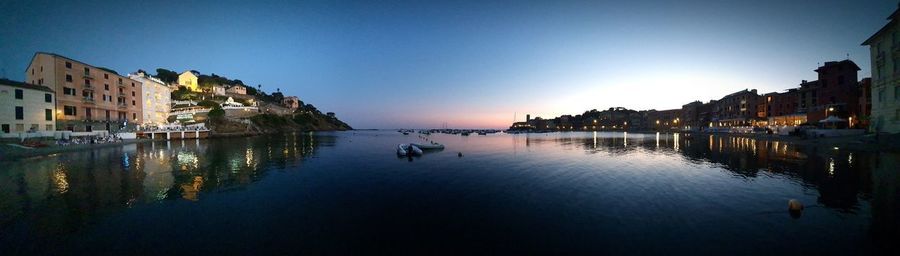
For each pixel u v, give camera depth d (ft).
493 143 223.71
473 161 112.57
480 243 37.60
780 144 149.38
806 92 233.96
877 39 134.62
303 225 44.06
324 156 129.70
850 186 60.23
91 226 43.29
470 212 49.62
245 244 37.42
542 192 62.28
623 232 40.22
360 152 148.25
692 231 40.04
